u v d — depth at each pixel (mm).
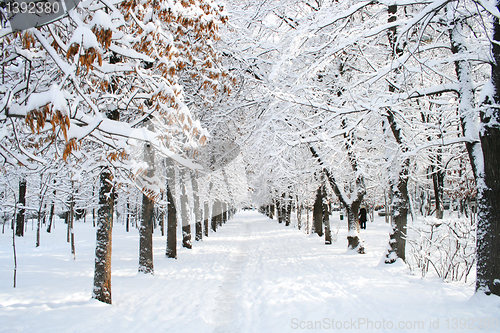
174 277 9156
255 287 7672
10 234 22984
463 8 6324
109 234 6453
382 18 8312
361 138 13453
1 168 5004
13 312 5477
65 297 6613
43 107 2947
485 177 5629
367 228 27359
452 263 7613
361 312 5348
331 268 9414
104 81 4922
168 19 5012
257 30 12273
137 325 5094
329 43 8070
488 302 5234
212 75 7156
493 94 5590
